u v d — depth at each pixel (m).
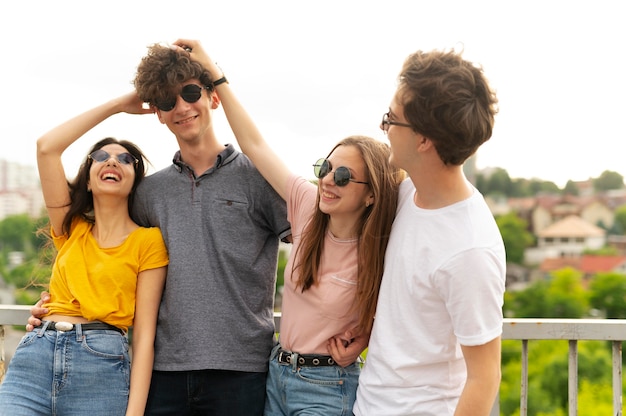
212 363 2.50
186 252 2.57
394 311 2.14
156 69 2.55
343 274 2.36
